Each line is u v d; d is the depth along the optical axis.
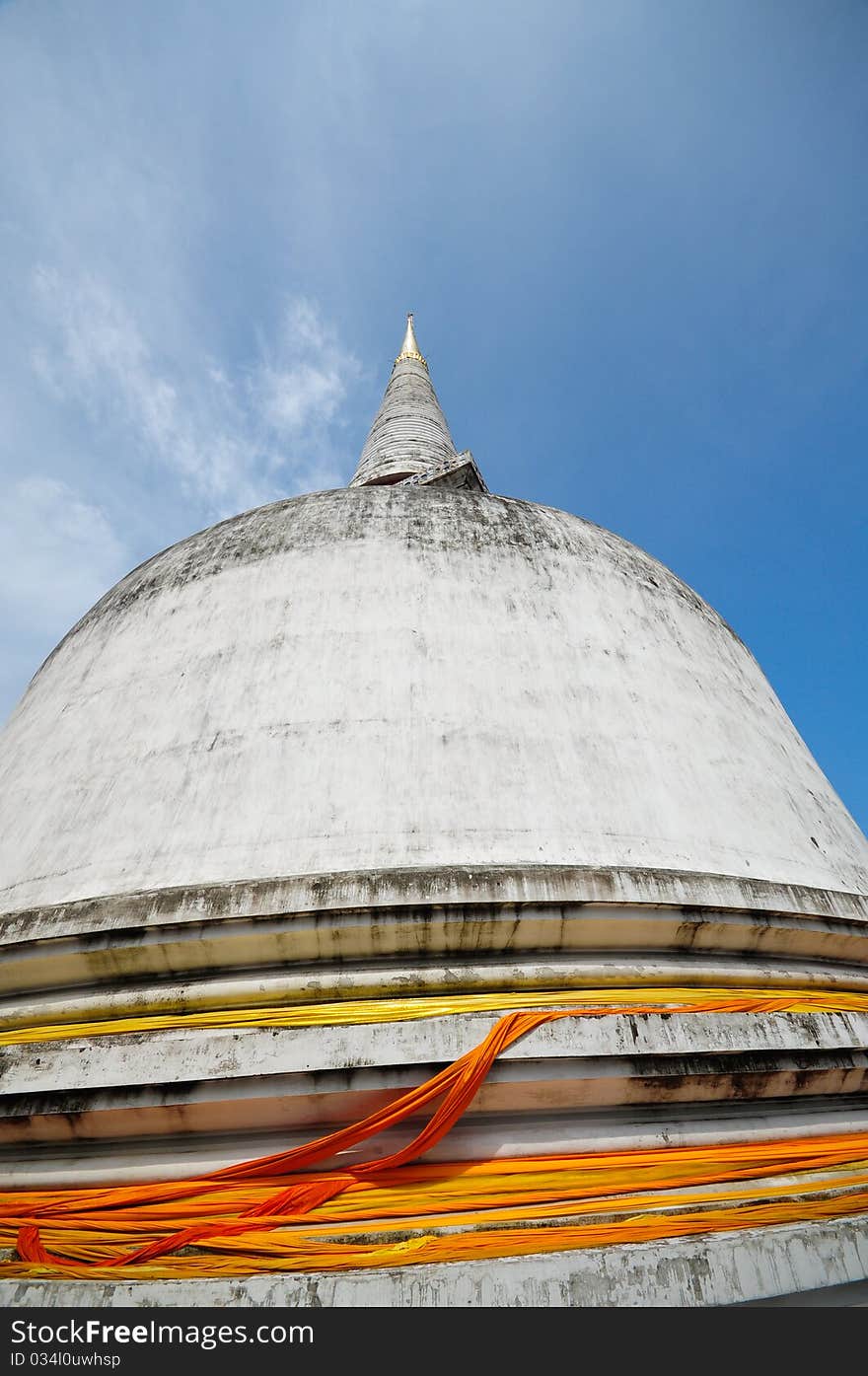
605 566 11.21
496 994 6.25
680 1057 5.77
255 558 10.59
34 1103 5.50
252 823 7.38
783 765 10.22
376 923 6.27
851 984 7.68
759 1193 5.48
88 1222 5.20
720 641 12.05
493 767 7.82
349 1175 5.26
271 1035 5.60
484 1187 5.28
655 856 7.52
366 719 8.14
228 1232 4.98
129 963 6.46
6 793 9.29
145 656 9.87
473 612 9.53
